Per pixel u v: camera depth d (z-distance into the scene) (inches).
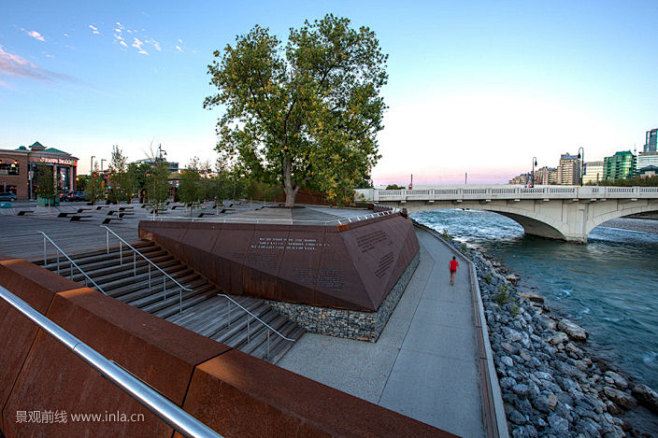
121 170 1423.5
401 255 701.3
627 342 600.4
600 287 962.7
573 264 1273.4
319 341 444.1
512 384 366.9
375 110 981.2
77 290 154.0
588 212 1791.3
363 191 1683.1
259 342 404.2
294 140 847.7
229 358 98.7
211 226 545.6
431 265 937.5
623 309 779.4
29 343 137.3
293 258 493.0
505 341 494.6
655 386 459.5
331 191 756.6
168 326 118.9
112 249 506.0
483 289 746.2
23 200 1806.1
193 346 104.3
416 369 375.2
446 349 423.5
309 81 781.9
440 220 3538.4
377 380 353.1
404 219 1047.6
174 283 480.1
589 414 355.3
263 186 1702.8
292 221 555.8
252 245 516.1
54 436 109.6
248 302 486.6
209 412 84.7
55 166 2071.9
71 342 89.0
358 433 69.9
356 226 581.0
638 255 1457.9
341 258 478.9
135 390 72.3
